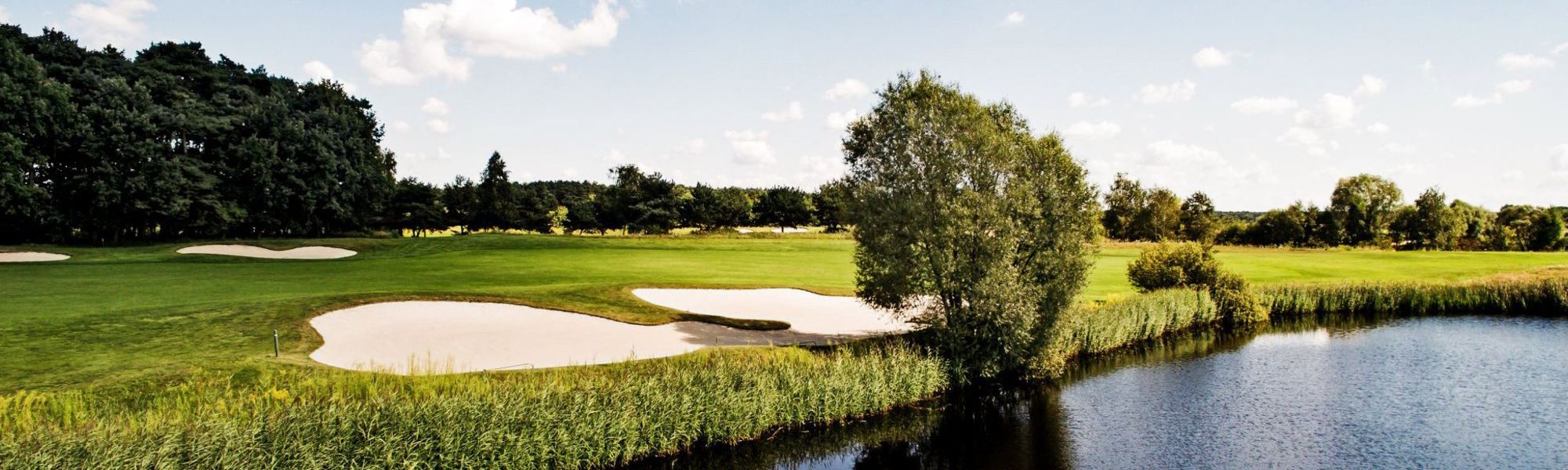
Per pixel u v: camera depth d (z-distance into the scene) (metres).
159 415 12.03
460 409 12.90
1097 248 23.19
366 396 13.78
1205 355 25.73
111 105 48.66
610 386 14.86
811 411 17.27
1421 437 17.03
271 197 54.31
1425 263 48.62
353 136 61.97
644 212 92.00
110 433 10.79
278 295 25.11
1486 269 44.44
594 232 96.44
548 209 96.06
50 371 14.60
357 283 29.94
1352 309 36.44
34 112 43.44
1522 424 17.98
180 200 49.41
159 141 52.16
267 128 55.91
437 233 96.50
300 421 11.79
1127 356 25.42
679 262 43.47
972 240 21.11
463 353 18.52
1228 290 32.62
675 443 15.28
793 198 112.88
